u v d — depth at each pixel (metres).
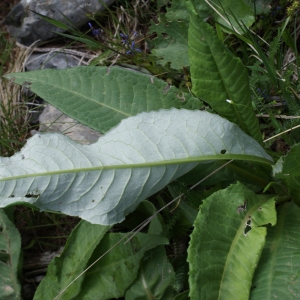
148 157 0.69
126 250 0.76
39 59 0.99
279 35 0.79
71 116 0.77
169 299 0.75
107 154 0.69
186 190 0.75
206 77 0.69
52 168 0.68
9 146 0.92
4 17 1.07
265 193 0.77
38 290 0.80
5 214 0.85
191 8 0.65
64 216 0.88
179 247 0.79
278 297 0.64
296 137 0.78
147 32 0.93
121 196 0.69
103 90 0.78
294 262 0.66
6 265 0.84
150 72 0.90
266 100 0.84
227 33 0.87
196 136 0.70
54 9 0.97
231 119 0.72
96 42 0.90
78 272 0.77
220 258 0.66
